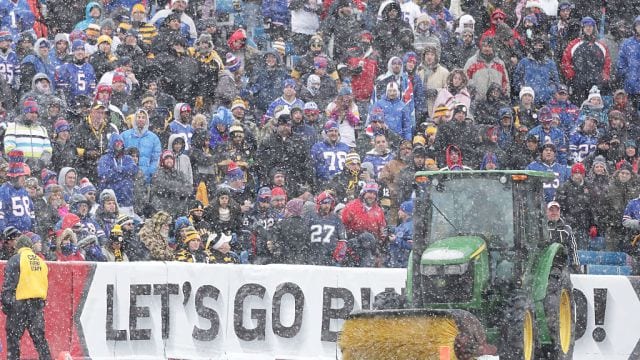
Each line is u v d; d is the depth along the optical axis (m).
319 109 67.56
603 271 59.75
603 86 73.81
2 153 58.59
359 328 40.31
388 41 70.88
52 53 64.50
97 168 58.19
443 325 38.88
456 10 78.62
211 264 50.94
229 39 70.12
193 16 73.19
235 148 61.44
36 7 69.44
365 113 69.44
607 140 67.50
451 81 68.19
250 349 51.00
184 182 57.75
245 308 51.12
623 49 73.50
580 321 52.38
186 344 50.38
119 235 52.44
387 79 68.62
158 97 63.75
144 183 58.03
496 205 43.06
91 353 49.03
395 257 57.25
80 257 51.59
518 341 40.41
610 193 62.62
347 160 60.56
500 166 64.06
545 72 71.81
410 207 58.25
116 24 68.69
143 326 49.91
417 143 63.59
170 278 50.41
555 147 66.44
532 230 43.41
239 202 59.75
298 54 73.56
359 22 73.75
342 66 69.81
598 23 77.81
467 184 43.53
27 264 45.53
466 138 63.69
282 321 51.38
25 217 53.03
